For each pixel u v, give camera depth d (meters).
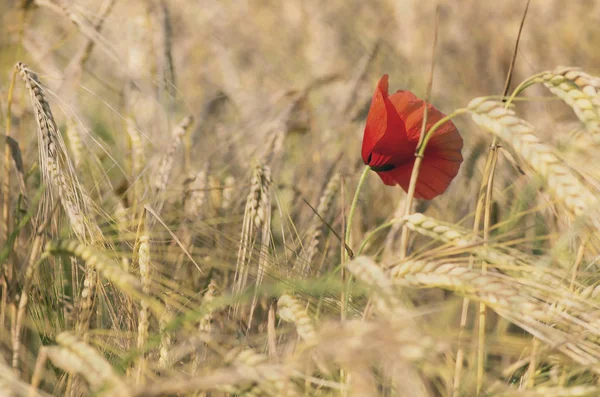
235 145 5.42
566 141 4.52
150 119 5.64
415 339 4.23
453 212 4.72
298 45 8.49
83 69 4.95
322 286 4.35
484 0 8.15
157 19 5.79
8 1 5.70
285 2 9.09
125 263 4.45
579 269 4.40
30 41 5.69
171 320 4.36
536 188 4.41
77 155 4.55
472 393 4.36
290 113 5.21
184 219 4.54
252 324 4.50
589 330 4.32
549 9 8.18
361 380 4.23
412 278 4.32
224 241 4.54
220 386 4.32
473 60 7.62
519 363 4.37
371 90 6.03
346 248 4.42
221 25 8.80
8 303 4.42
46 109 4.44
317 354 4.28
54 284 4.44
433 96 6.52
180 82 7.32
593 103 4.33
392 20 8.27
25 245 4.49
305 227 4.61
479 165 4.67
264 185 4.48
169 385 4.27
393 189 5.22
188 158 4.67
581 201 4.31
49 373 4.42
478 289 4.31
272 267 4.45
